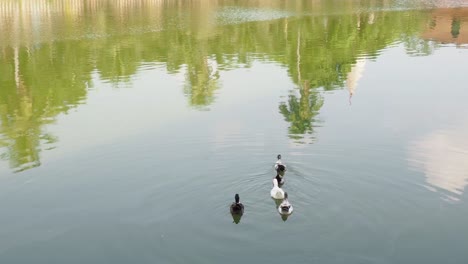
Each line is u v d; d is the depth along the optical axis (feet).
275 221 65.16
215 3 443.73
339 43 233.55
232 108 122.62
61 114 126.41
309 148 90.89
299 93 136.98
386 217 65.41
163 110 123.95
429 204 68.64
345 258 57.00
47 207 72.28
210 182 77.77
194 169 83.10
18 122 124.36
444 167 80.84
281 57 202.18
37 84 169.37
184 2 456.86
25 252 60.75
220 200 71.72
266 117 112.78
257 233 62.64
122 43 237.45
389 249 58.49
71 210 71.05
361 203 69.26
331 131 100.68
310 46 230.48
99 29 281.13
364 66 168.04
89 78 169.89
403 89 135.13
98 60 201.46
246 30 276.62
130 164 87.15
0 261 58.80
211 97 135.85
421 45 214.28
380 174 78.48
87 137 104.53
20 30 276.62
